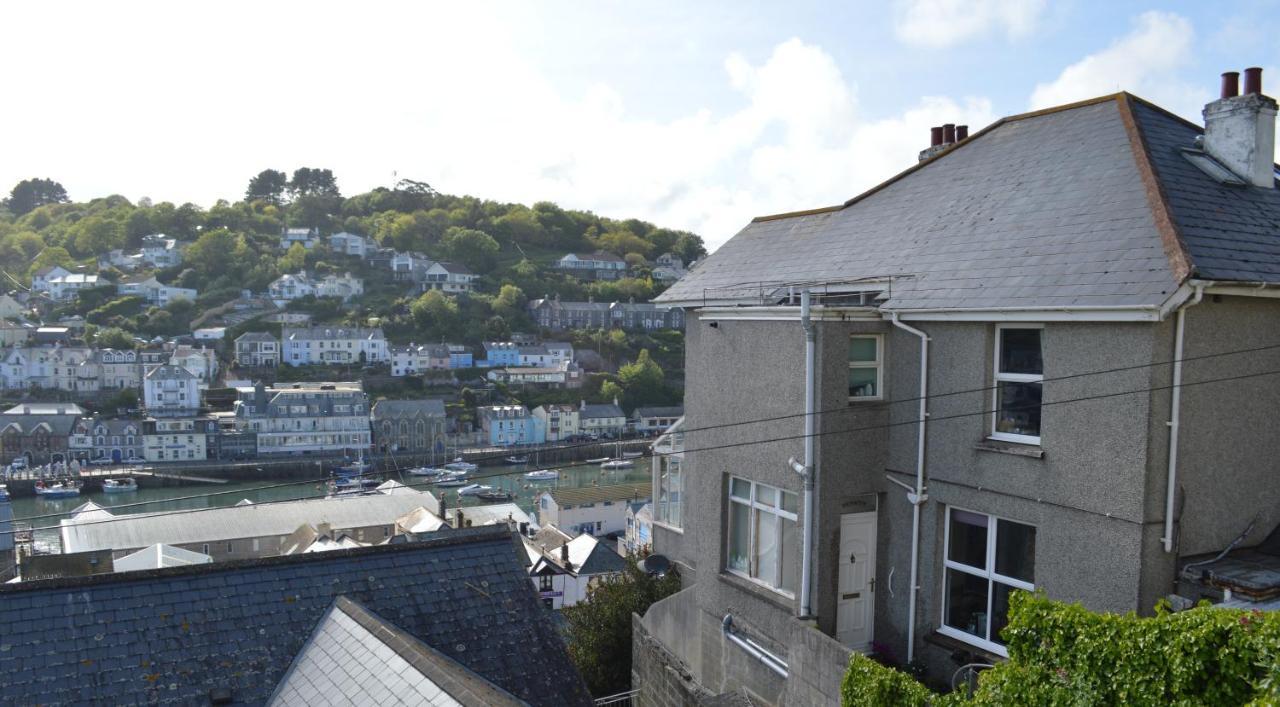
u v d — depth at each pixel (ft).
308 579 40.55
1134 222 37.09
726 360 49.08
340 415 436.76
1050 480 36.24
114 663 34.47
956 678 38.81
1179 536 33.55
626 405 519.60
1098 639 24.75
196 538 233.96
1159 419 32.94
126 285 595.06
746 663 46.83
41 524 299.79
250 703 34.88
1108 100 47.47
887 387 44.11
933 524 41.68
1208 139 43.98
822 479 42.11
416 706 30.63
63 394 465.47
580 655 71.41
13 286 633.20
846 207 59.57
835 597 42.75
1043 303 35.40
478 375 531.91
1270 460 36.17
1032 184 45.55
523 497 361.71
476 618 40.83
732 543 49.80
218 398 467.11
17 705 32.01
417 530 223.71
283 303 597.52
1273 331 35.94
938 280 42.16
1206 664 22.12
